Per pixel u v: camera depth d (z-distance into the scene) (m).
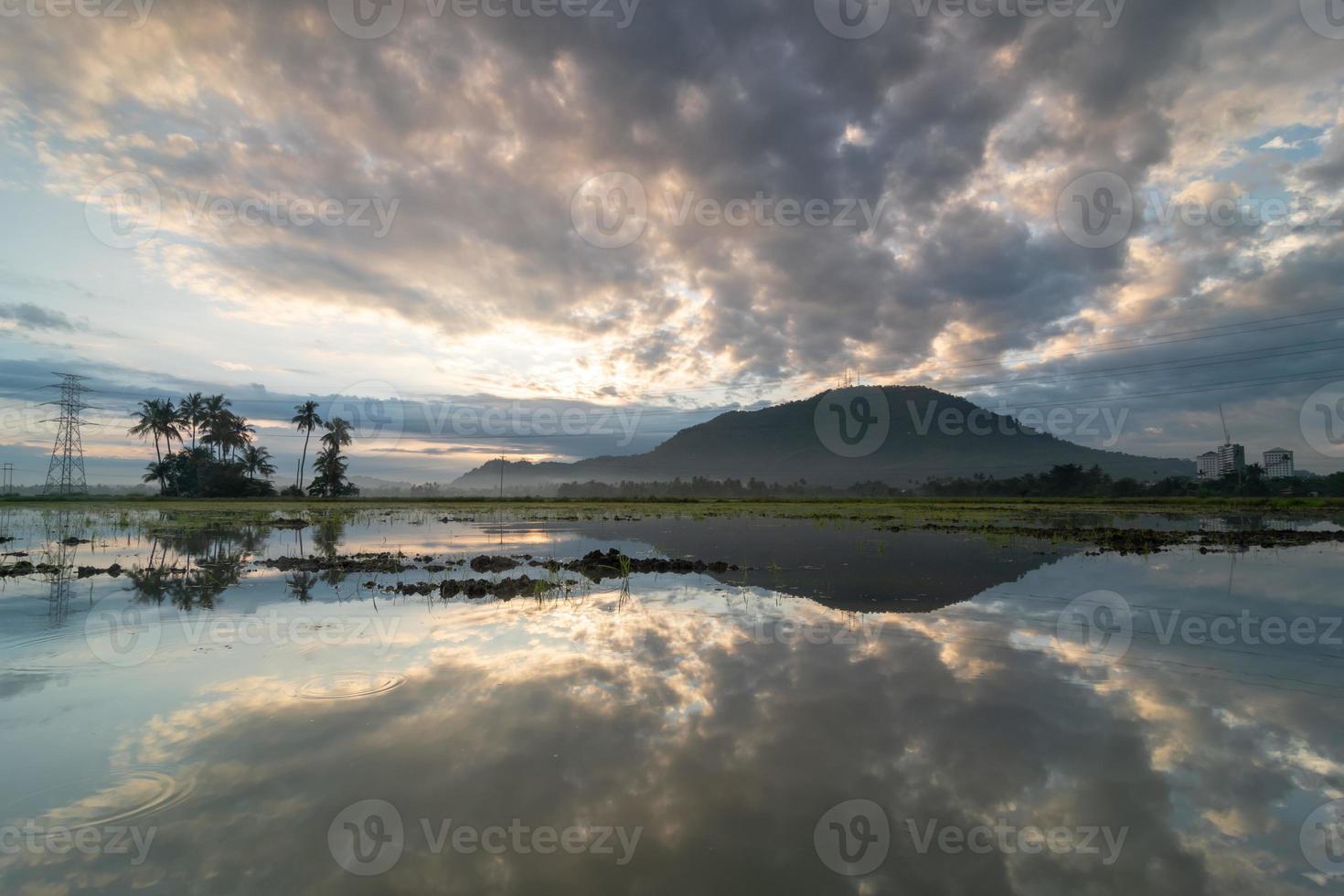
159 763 4.27
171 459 72.31
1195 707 5.51
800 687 5.91
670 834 3.49
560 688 5.79
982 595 10.48
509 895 2.97
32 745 4.54
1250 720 5.23
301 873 3.11
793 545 18.88
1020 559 15.26
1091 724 5.11
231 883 3.03
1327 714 5.33
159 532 23.55
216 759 4.32
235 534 22.94
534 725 4.94
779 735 4.80
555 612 9.19
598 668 6.41
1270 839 3.52
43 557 15.69
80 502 55.84
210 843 3.37
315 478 79.00
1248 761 4.49
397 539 21.42
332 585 11.45
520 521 32.12
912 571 13.17
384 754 4.41
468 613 9.04
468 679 6.04
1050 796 3.97
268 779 4.05
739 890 3.03
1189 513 41.97
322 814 3.65
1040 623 8.57
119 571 13.09
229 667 6.42
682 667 6.47
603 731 4.85
